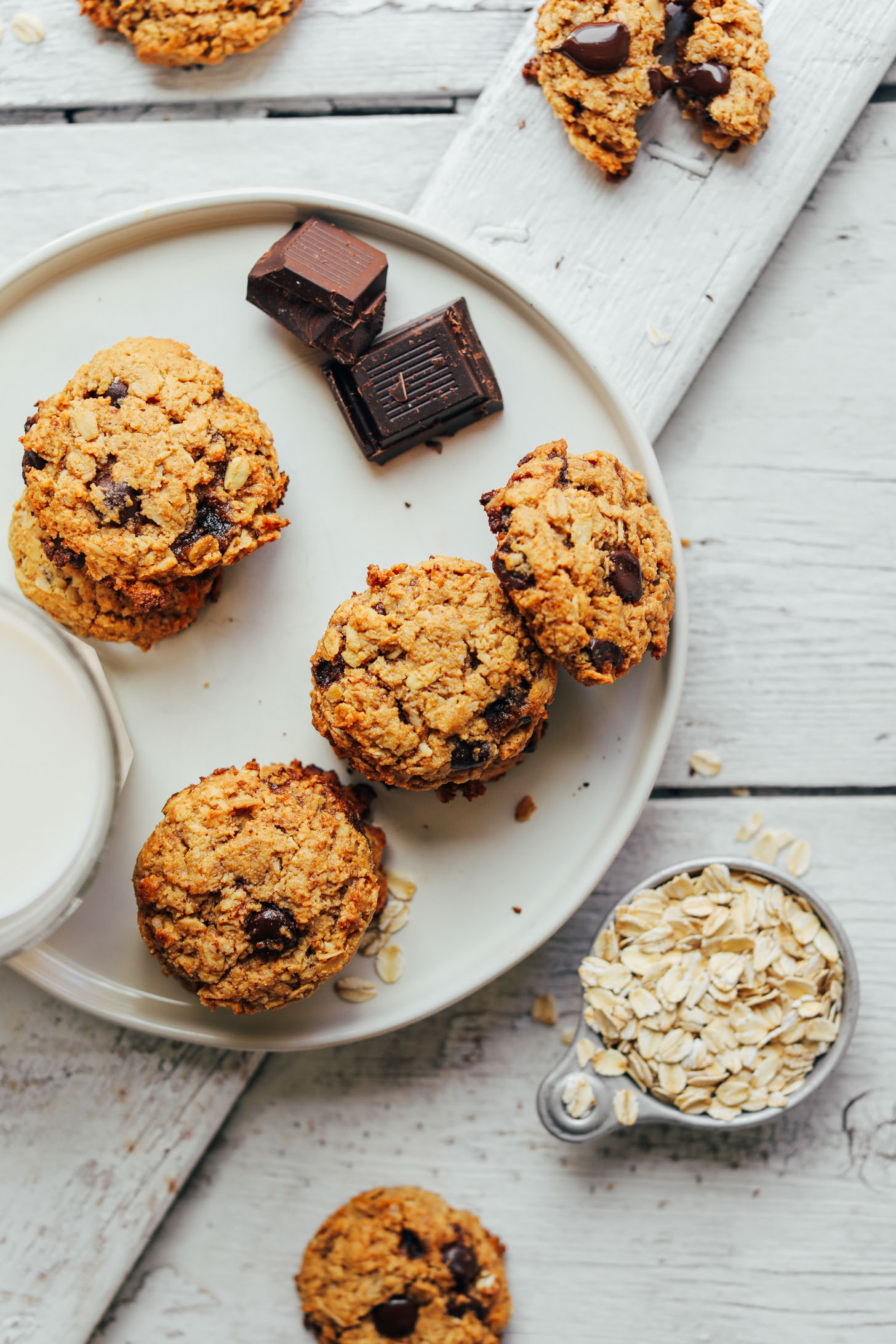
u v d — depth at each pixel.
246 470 0.53
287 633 0.55
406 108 0.57
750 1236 0.58
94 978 0.55
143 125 0.56
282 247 0.53
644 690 0.55
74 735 0.53
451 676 0.52
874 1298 0.58
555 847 0.56
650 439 0.56
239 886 0.52
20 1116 0.58
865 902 0.58
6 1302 0.57
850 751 0.58
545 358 0.55
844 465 0.57
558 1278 0.58
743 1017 0.55
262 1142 0.58
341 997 0.55
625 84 0.54
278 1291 0.58
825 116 0.55
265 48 0.56
